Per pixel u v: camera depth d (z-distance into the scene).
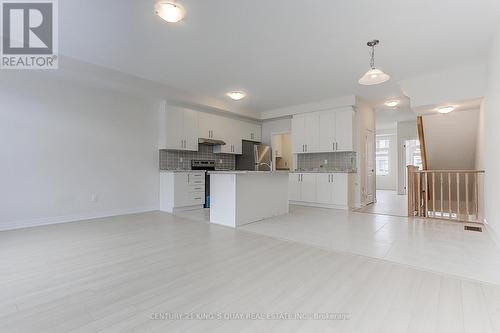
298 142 6.34
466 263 2.34
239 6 2.42
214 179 4.14
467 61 3.67
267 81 4.56
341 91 5.14
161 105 5.46
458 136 5.47
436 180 5.91
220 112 6.28
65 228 3.76
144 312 1.59
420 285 1.94
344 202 5.34
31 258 2.51
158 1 2.35
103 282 2.00
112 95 4.80
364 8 2.46
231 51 3.40
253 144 7.35
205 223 4.09
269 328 1.44
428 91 4.24
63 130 4.21
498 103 2.86
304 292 1.84
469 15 2.56
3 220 3.65
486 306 1.64
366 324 1.46
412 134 8.33
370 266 2.31
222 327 1.45
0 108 3.63
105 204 4.70
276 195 4.65
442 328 1.42
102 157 4.67
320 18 2.62
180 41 3.13
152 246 2.90
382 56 3.52
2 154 3.64
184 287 1.92
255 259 2.49
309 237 3.22
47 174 4.04
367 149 6.20
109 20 2.68
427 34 2.94
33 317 1.54
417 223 4.02
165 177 5.36
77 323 1.48
